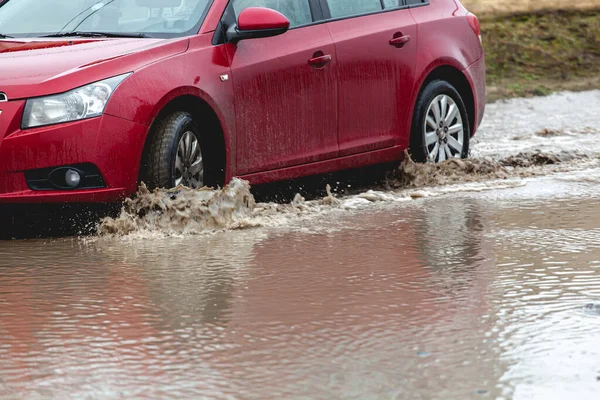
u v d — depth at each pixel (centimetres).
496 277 898
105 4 1373
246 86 1310
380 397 583
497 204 1338
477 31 1723
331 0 1481
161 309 805
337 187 1530
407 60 1561
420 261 977
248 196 1233
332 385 606
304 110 1397
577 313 769
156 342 709
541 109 2906
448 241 1080
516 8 4312
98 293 866
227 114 1280
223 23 1317
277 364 652
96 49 1227
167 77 1209
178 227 1166
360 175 1608
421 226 1181
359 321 755
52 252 1067
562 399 578
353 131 1478
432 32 1620
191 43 1271
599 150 1917
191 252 1045
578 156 1820
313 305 809
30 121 1151
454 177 1578
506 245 1048
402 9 1592
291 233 1150
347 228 1179
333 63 1438
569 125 2511
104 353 685
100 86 1161
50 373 643
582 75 3569
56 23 1364
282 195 1454
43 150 1144
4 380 631
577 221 1190
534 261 965
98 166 1152
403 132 1559
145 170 1198
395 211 1303
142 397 593
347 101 1464
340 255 1015
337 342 700
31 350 695
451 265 956
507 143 2109
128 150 1167
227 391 600
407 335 714
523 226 1163
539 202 1345
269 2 1390
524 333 714
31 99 1153
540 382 607
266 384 611
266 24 1300
